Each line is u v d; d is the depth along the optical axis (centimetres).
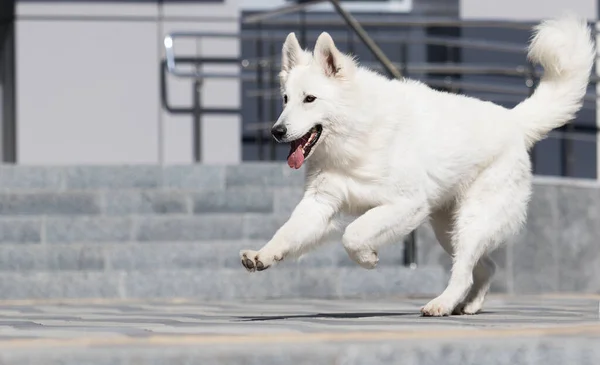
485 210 923
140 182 1446
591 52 977
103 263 1283
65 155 1806
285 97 884
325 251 1325
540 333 661
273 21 1723
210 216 1356
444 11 1895
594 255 1552
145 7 1822
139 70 1820
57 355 546
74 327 763
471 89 1692
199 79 1638
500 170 930
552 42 968
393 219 870
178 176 1453
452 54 1883
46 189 1422
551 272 1506
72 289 1205
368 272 1240
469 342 593
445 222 960
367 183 872
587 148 1889
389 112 876
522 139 949
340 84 866
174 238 1348
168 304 1110
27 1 1805
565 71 973
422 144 888
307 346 573
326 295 1234
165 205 1396
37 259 1277
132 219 1343
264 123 1791
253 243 1316
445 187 910
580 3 1867
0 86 1838
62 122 1808
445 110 912
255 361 554
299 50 895
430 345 582
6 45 1823
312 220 868
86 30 1814
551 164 1906
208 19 1836
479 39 1886
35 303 1145
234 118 1827
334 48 865
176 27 1830
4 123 1836
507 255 1467
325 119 863
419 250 1366
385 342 598
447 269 1377
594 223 1553
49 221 1330
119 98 1816
